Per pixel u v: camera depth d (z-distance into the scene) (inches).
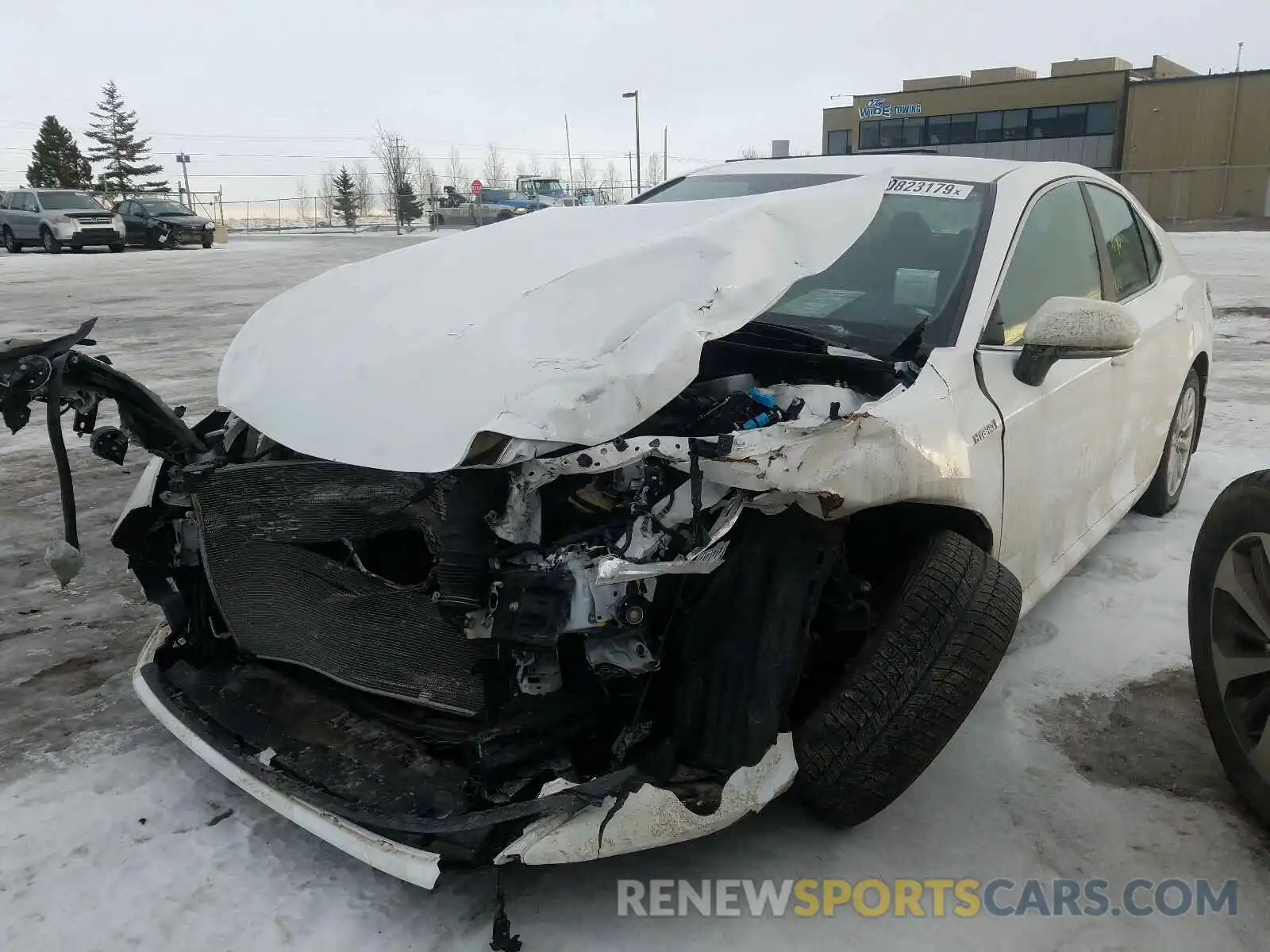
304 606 100.8
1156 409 157.5
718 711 87.4
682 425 93.1
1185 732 115.6
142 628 146.5
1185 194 1537.9
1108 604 147.7
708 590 87.5
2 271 808.9
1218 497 103.0
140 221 1171.9
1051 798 104.2
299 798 88.6
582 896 90.8
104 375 100.1
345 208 2837.1
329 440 90.0
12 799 105.4
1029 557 116.9
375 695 100.2
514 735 86.9
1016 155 1844.2
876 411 88.4
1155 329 153.5
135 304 560.4
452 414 86.2
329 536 96.6
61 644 140.9
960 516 99.4
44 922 88.0
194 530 111.3
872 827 100.2
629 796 81.7
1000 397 105.3
